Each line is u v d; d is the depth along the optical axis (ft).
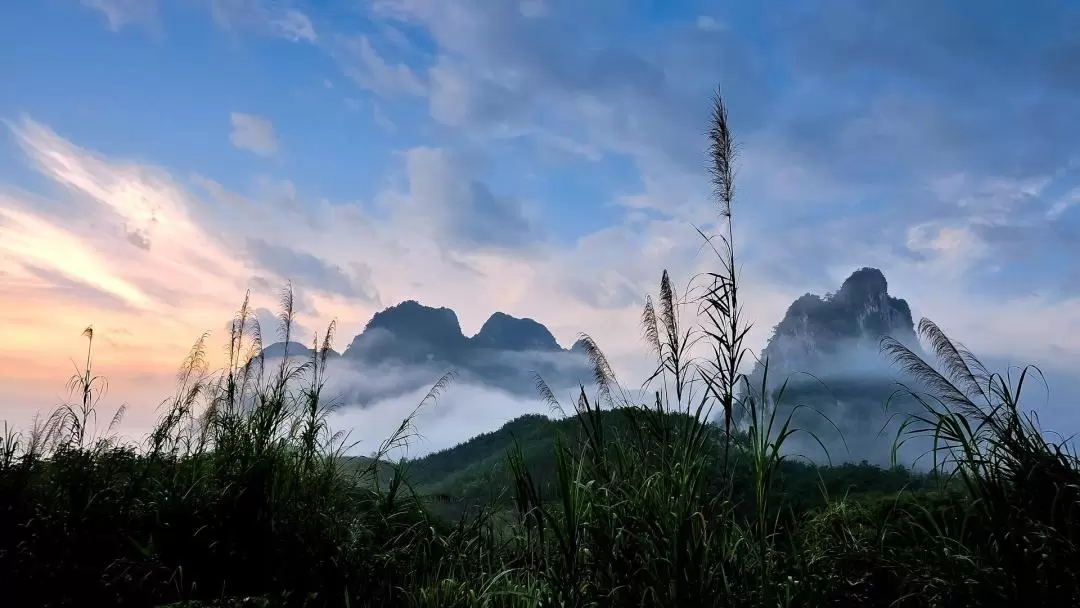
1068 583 12.28
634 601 13.34
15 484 19.77
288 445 23.17
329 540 20.40
